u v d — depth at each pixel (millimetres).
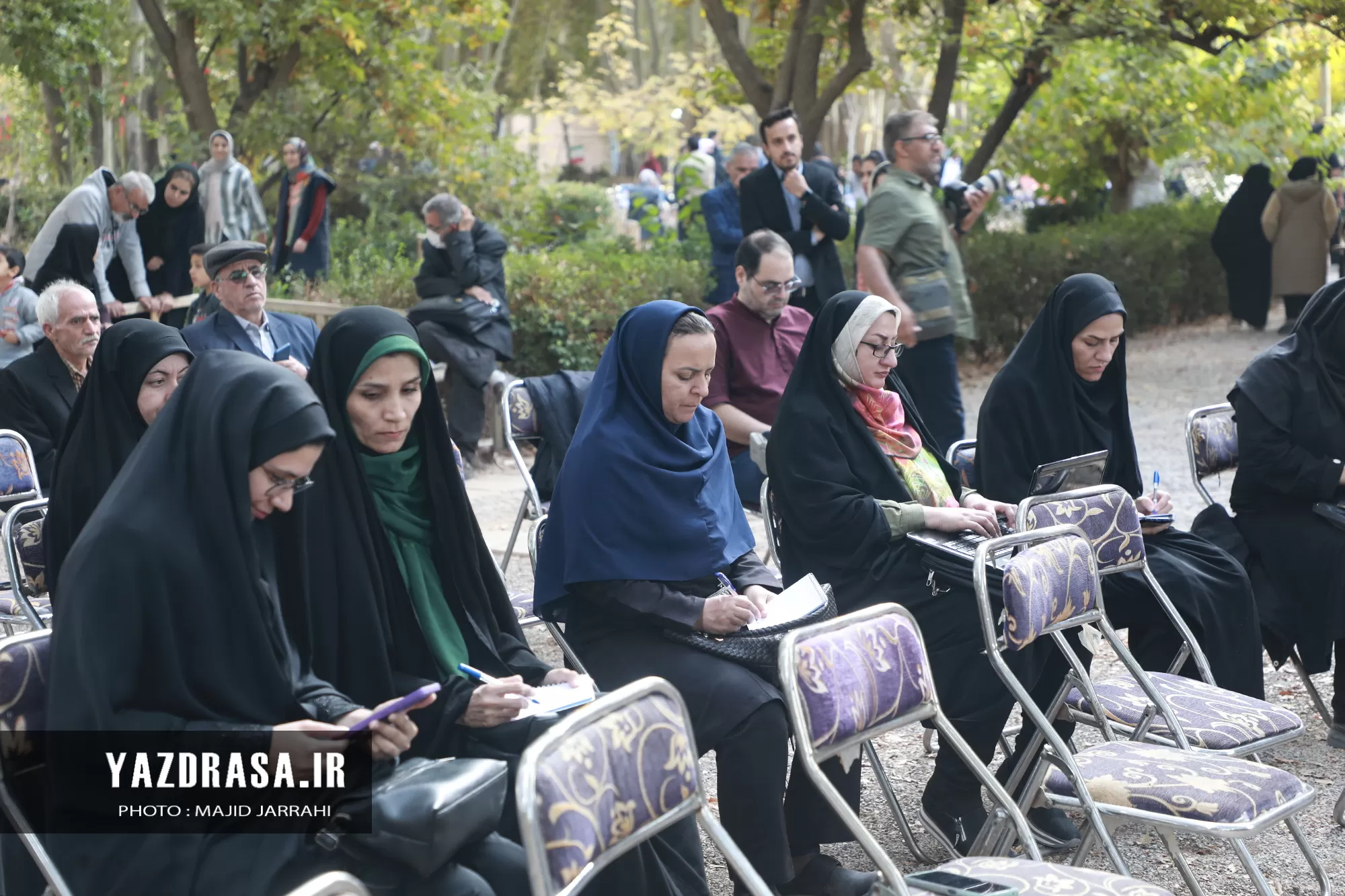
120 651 2357
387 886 2482
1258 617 4488
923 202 6270
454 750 2904
